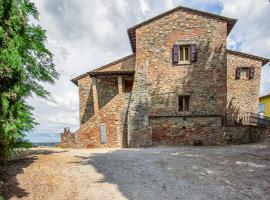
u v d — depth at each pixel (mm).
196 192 5270
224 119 13930
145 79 14195
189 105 14531
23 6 5934
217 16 14742
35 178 5910
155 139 13820
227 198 4941
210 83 14430
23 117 6109
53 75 8203
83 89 16406
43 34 7176
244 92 17000
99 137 13188
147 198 4949
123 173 6660
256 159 8203
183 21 15094
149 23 15297
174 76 14797
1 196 4660
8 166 6707
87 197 4965
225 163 7723
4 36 5266
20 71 5598
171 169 7090
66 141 13156
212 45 14719
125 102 13891
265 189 5379
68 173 6504
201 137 13484
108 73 14328
